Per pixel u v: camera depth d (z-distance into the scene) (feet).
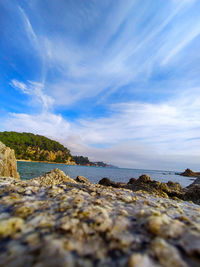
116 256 5.69
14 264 4.94
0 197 12.41
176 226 7.75
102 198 15.12
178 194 50.31
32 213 9.43
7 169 63.41
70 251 5.76
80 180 81.25
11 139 588.50
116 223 8.59
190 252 5.63
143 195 20.68
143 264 5.03
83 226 7.95
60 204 11.55
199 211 14.56
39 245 5.94
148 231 7.68
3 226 7.11
